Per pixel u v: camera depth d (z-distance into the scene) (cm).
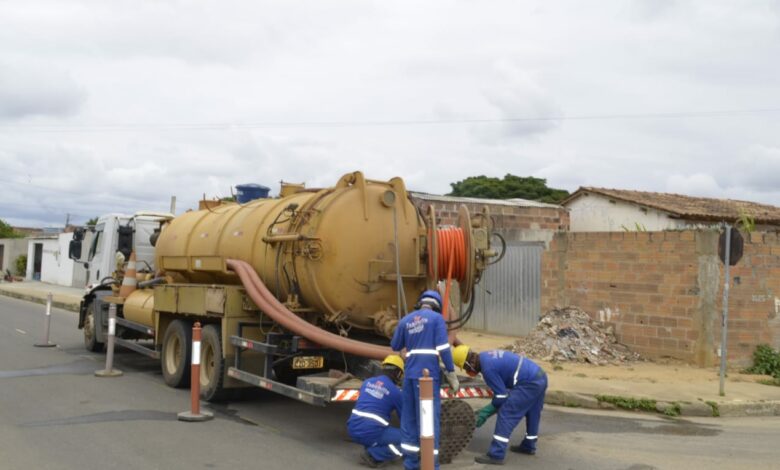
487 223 869
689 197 2748
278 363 873
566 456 734
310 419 875
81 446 713
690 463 712
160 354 1118
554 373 1200
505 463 701
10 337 1675
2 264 5350
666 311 1305
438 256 834
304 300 868
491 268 1800
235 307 934
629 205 2447
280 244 883
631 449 769
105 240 1486
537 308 1675
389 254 857
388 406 671
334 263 833
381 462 668
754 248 1294
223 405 948
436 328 643
